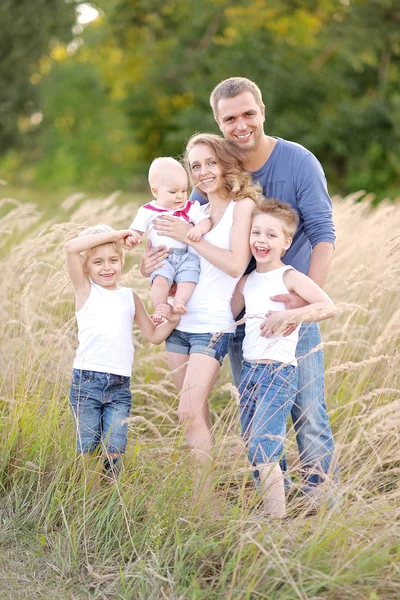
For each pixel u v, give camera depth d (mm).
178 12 23234
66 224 4770
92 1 22188
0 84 20219
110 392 3611
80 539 3293
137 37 24594
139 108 26828
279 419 3406
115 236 3557
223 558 3016
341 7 21656
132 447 3885
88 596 3004
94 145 28594
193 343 3602
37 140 25125
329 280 5742
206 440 3510
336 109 22062
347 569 2857
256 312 3502
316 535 2924
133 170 28641
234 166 3588
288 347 3451
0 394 4355
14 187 25672
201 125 22469
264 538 3006
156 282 3658
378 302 5254
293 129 21562
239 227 3537
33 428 3852
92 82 28375
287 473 3305
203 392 3535
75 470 3588
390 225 5883
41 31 19812
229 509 3352
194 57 23891
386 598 2783
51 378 4461
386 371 4535
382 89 21250
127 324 3664
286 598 2746
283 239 3498
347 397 4367
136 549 3221
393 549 3035
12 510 3547
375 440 3762
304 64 22203
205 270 3625
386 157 21656
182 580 2973
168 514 3277
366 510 3209
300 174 3633
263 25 23000
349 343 4906
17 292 5258
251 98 3598
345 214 6406
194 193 3986
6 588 3033
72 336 5207
